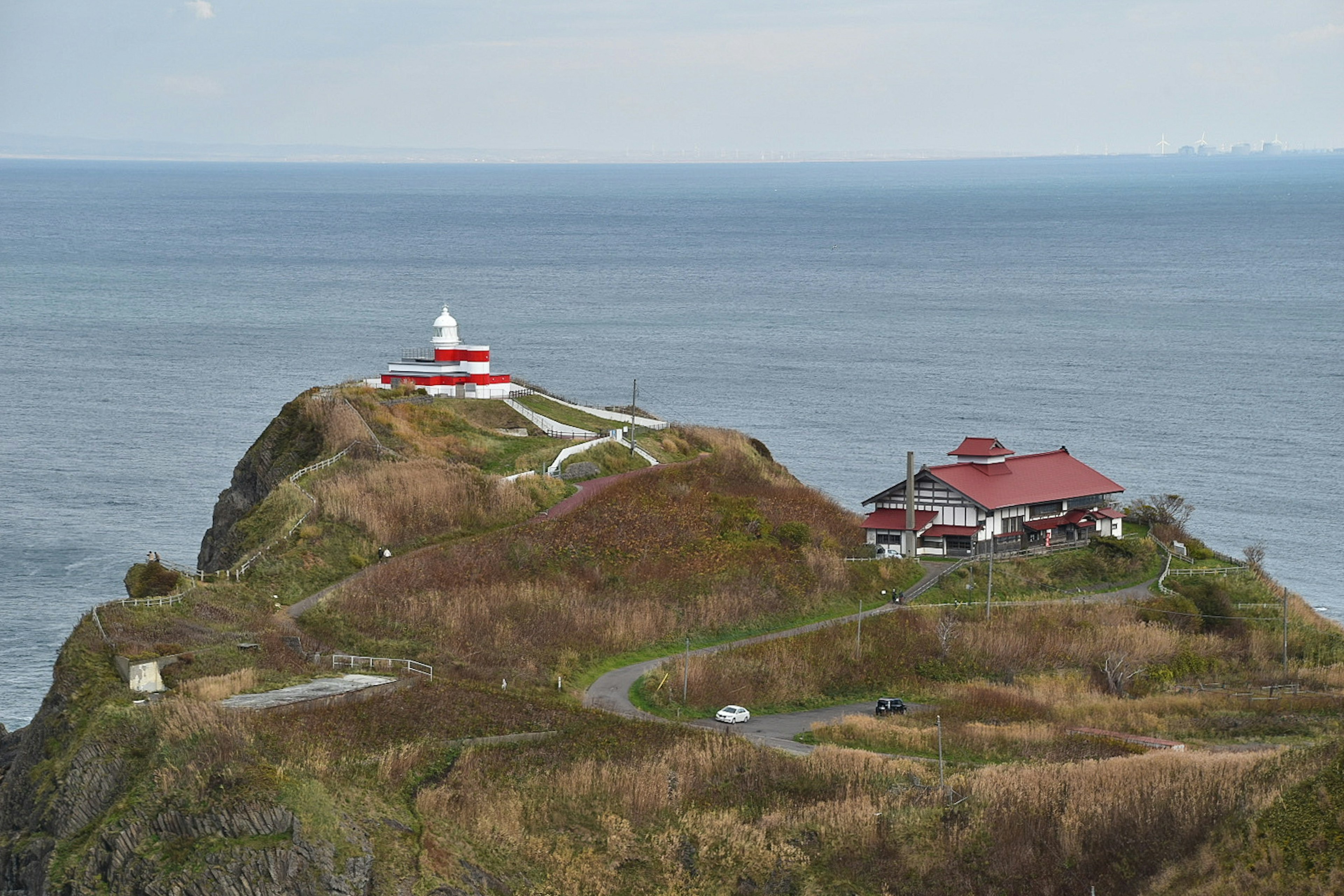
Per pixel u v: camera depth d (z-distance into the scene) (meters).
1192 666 107.75
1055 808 72.06
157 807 66.00
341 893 62.59
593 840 70.44
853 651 105.31
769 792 75.69
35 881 66.88
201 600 95.69
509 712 82.69
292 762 70.00
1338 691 102.69
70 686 79.75
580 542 115.50
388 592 101.69
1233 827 68.81
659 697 93.88
